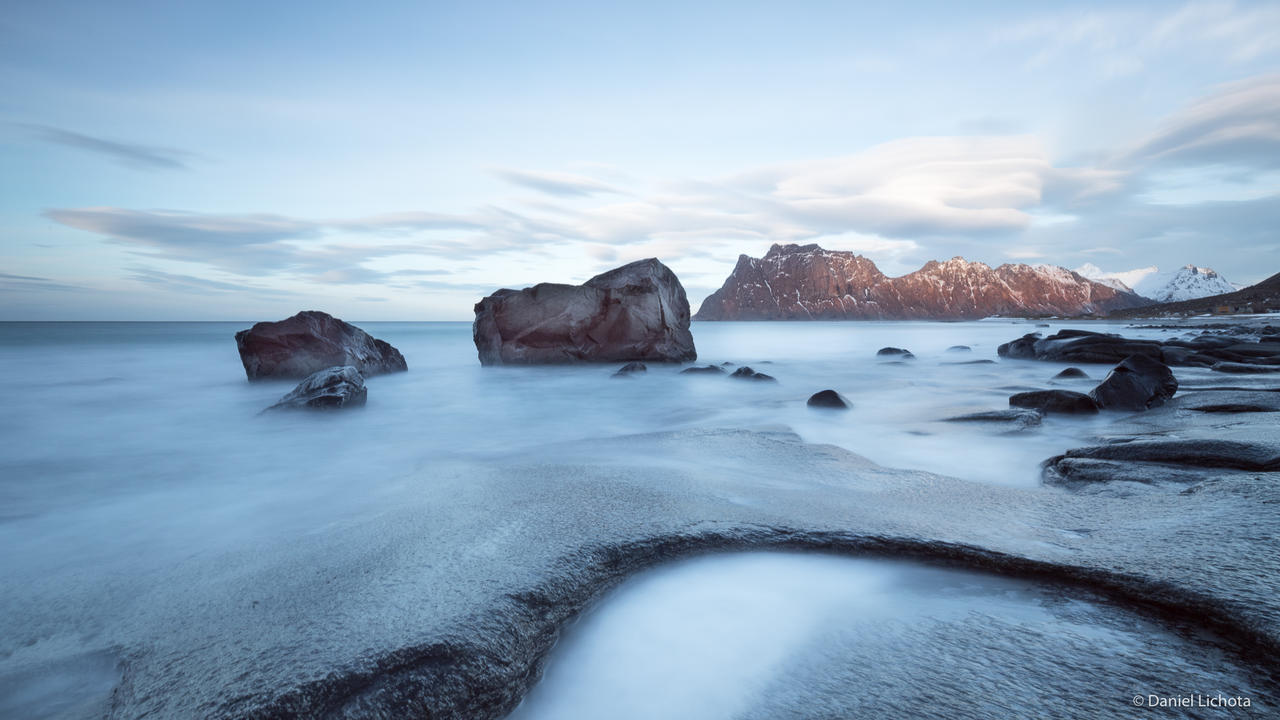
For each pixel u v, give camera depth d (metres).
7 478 5.77
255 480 5.55
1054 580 2.71
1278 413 6.57
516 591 2.57
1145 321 85.62
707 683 2.17
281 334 14.00
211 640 2.31
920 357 23.03
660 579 2.93
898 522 3.37
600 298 18.05
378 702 1.93
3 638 2.49
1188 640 2.22
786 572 2.98
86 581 3.05
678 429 7.66
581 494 4.05
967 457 5.80
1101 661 2.11
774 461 5.16
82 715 2.01
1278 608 2.20
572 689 2.21
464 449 6.99
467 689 2.05
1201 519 3.11
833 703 1.96
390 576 2.75
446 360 22.34
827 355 24.77
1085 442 6.05
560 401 11.34
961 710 1.86
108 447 7.34
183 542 3.72
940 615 2.53
